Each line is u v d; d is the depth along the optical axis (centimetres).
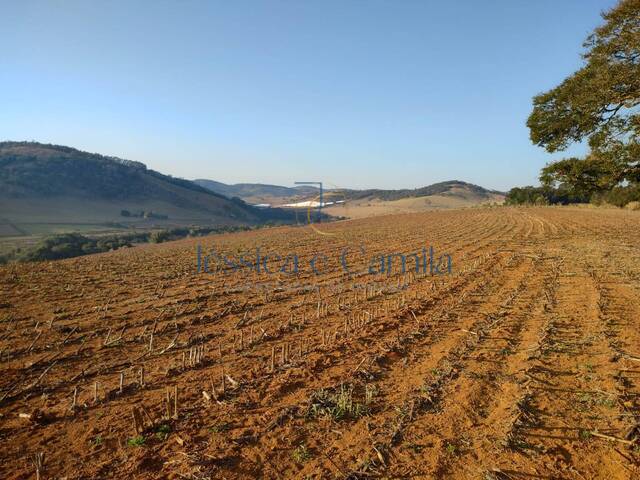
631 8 923
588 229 3406
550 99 1129
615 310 1123
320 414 630
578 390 699
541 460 527
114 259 2462
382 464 516
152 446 557
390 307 1224
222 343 952
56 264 2225
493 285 1487
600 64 1017
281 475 500
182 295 1438
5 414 646
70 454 541
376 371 784
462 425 602
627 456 532
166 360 856
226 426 600
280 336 990
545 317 1084
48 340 972
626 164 1043
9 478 495
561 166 1150
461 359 834
